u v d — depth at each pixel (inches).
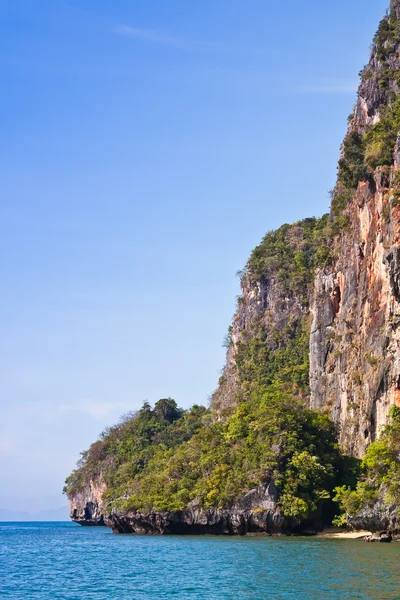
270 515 3996.1
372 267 4365.2
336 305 5270.7
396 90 4995.1
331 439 4512.8
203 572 2448.3
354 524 3688.5
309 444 4269.2
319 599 1865.2
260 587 2089.1
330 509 4143.7
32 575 2674.7
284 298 7150.6
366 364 4224.9
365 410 4192.9
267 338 7086.6
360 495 3715.6
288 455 4160.9
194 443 5364.2
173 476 5024.6
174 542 3855.8
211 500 4343.0
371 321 4259.4
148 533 5027.1
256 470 4192.9
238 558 2795.3
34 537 6058.1
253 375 6840.6
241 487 4217.5
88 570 2746.1
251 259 7731.3
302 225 7770.7
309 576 2239.2
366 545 3203.7
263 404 4699.8
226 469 4473.4
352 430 4429.1
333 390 5054.1
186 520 4525.1
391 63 5270.7
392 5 5541.3
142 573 2539.4
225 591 2058.3
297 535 3971.5
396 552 2844.5
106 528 7480.3
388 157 4288.9
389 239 3927.2
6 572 2797.7
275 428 4269.2
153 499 4840.1
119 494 6097.4
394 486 3393.2
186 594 2044.8
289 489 4015.8
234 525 4168.3
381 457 3565.5
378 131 4603.8
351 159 4815.5
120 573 2583.7
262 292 7426.2
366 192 4542.3
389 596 1879.9
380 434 3754.9
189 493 4650.6
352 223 4936.0
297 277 7062.0
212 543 3597.4
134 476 6904.5
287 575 2281.0
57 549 4023.1
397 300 3848.4
